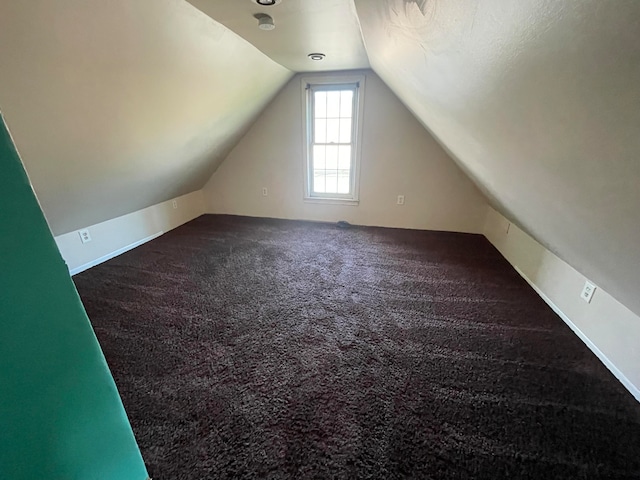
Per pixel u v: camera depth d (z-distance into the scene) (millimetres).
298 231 4051
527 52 749
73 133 1918
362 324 2135
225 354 1851
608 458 1271
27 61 1371
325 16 1886
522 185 1616
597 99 670
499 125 1267
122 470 630
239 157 4426
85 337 517
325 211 4402
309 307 2338
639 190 792
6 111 1507
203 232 4027
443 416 1453
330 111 3969
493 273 2881
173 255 3297
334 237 3828
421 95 2088
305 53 2791
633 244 1053
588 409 1490
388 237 3826
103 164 2387
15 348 422
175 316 2225
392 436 1359
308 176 4289
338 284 2684
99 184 2568
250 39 2367
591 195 1024
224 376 1684
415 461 1260
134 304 2375
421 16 1048
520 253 2893
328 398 1548
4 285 401
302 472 1219
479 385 1628
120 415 607
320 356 1834
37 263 434
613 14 483
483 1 723
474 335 2021
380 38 1746
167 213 4047
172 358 1817
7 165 387
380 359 1810
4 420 421
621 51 528
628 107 612
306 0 1663
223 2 1700
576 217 1288
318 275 2848
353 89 3760
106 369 565
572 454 1286
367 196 4172
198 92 2557
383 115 3756
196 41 2061
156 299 2447
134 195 3201
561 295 2221
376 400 1538
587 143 827
